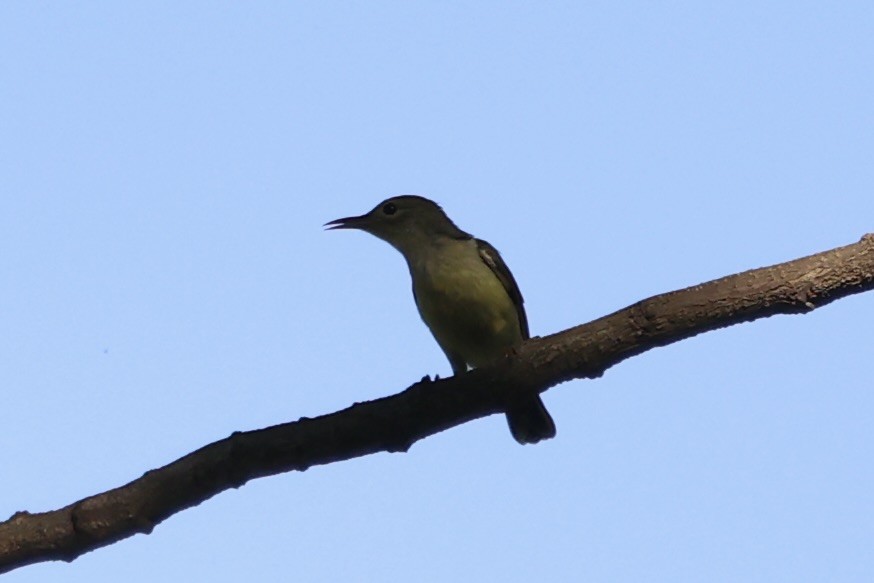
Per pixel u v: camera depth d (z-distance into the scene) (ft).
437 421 37.01
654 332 35.29
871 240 33.17
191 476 34.37
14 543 33.47
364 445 36.04
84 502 34.06
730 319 34.22
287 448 35.17
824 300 33.40
